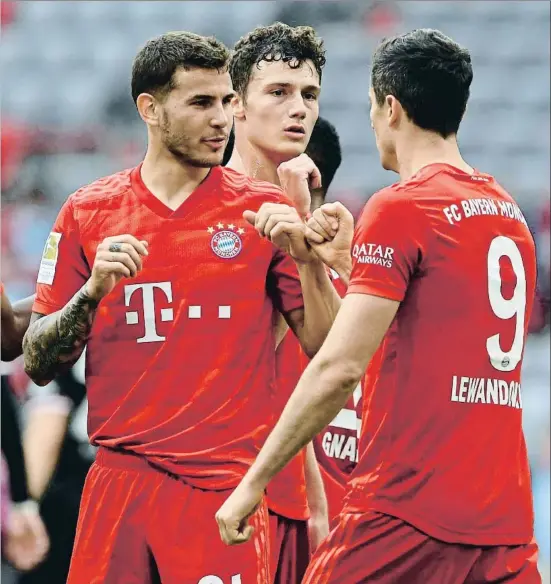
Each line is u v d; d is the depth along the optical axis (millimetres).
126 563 14062
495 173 53875
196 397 13836
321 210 13969
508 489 13398
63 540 22047
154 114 14055
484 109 55750
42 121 52531
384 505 13219
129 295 14000
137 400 13984
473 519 13094
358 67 54969
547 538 33812
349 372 12562
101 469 14297
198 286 13914
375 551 13258
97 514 14172
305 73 16562
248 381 14062
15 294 40719
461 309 13086
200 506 13805
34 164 50312
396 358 13281
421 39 13578
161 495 13883
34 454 21391
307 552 16375
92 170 50250
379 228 12867
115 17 57156
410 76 13477
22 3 57188
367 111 53875
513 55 57219
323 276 14164
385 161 14062
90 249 14172
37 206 47750
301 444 12688
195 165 13922
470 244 13133
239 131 17047
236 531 12828
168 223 14055
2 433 21609
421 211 12961
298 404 12633
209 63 13781
